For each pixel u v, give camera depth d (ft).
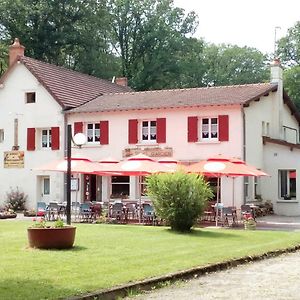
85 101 127.75
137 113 115.14
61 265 44.16
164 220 74.64
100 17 185.88
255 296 36.47
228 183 107.86
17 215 111.75
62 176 120.98
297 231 80.23
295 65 209.36
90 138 119.96
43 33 174.60
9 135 127.34
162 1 205.46
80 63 185.88
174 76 203.41
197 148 109.91
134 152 114.83
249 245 61.72
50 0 173.88
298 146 113.39
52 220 95.35
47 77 126.82
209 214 94.02
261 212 109.50
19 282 37.17
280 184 117.29
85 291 35.14
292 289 38.91
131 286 37.63
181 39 204.44
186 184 73.36
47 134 124.88
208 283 41.45
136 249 55.21
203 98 113.19
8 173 127.13
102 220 91.71
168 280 41.39
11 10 169.17
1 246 55.16
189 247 58.03
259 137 115.34
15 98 126.93
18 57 126.82
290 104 131.23
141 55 205.46
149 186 75.77
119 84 158.92
